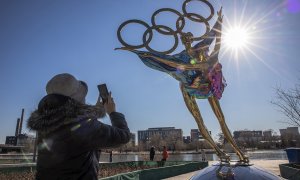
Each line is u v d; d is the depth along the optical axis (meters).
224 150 4.24
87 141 2.25
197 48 4.38
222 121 4.28
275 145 96.50
